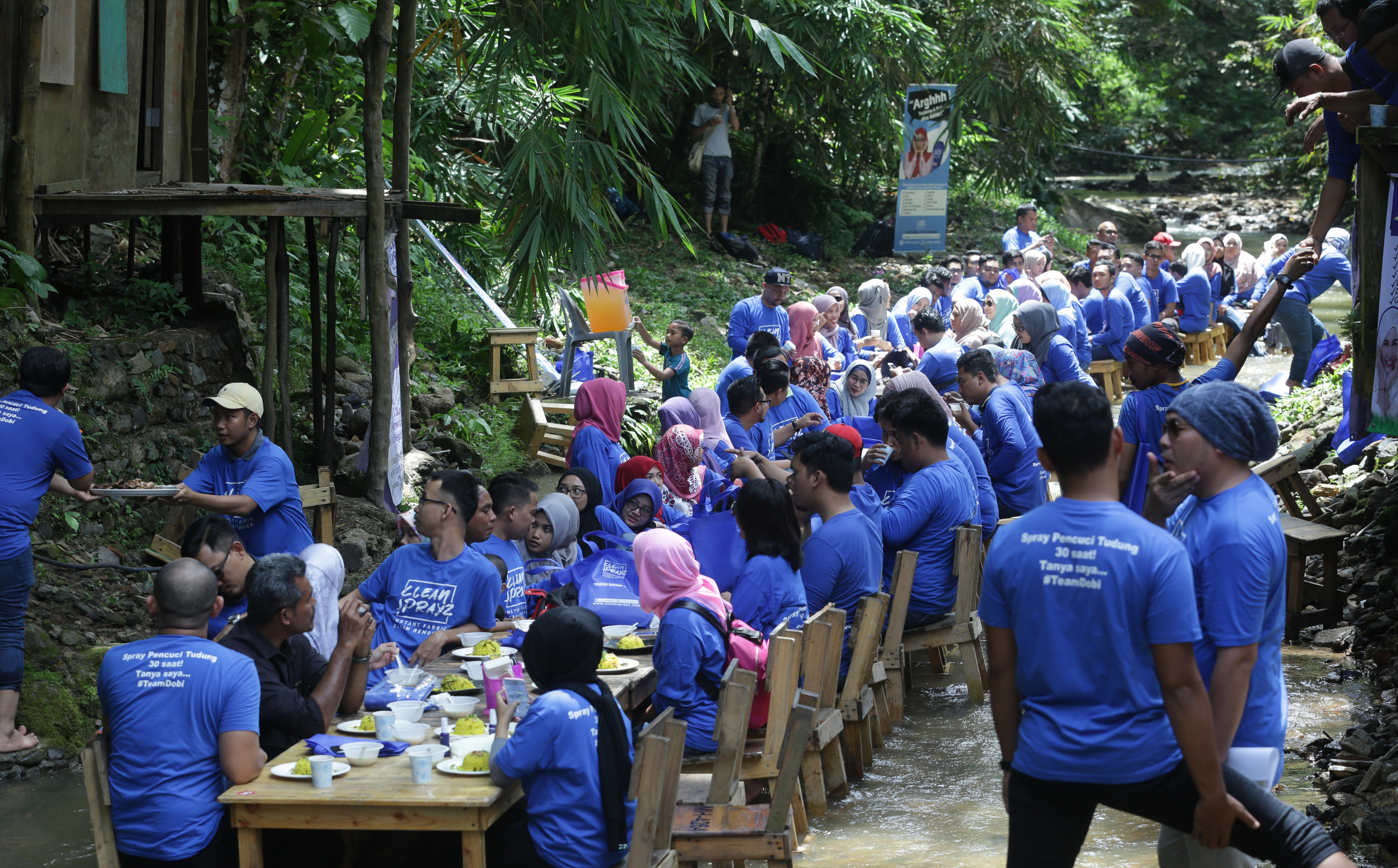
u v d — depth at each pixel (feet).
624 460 26.17
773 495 17.44
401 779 12.74
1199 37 132.77
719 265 60.75
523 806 14.25
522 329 37.73
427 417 34.19
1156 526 10.89
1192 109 137.59
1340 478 29.30
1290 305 40.01
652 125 65.41
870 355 39.88
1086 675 10.21
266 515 19.66
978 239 76.69
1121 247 91.76
